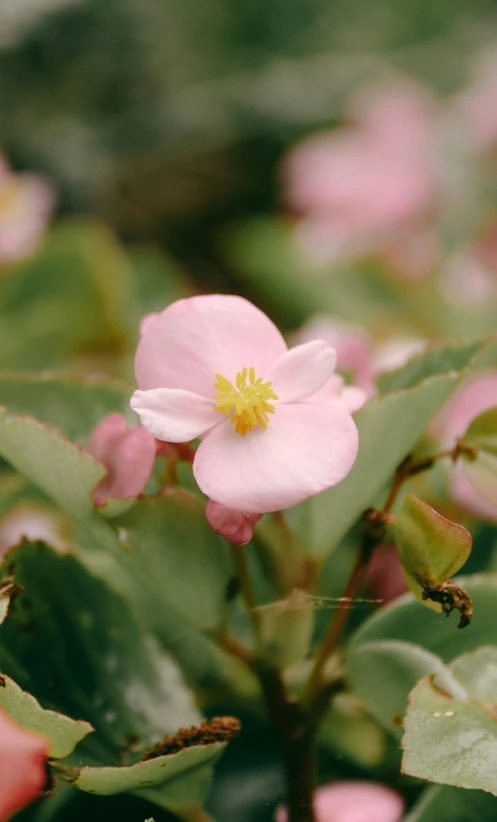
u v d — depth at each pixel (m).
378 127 0.69
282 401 0.26
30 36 1.03
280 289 0.71
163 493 0.27
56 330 0.59
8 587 0.27
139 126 1.11
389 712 0.28
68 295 0.59
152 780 0.26
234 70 1.22
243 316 0.27
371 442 0.27
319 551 0.28
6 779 0.25
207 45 1.21
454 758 0.26
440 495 0.34
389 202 0.65
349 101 1.16
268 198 1.17
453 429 0.34
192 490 0.28
